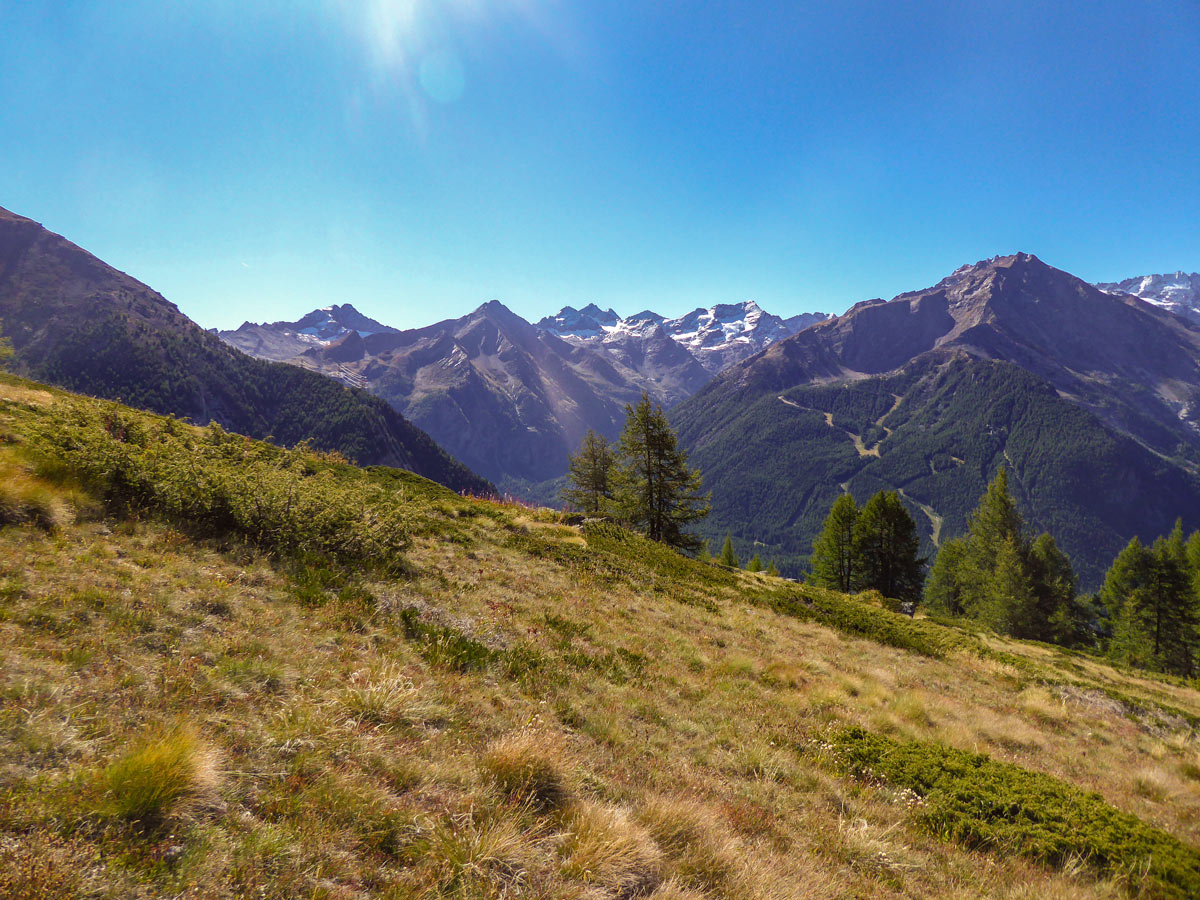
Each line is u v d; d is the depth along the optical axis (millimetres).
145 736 4027
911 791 8555
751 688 12352
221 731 4691
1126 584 65312
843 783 8664
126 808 3410
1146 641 57688
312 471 20094
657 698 10250
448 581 12867
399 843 4098
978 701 17625
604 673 10656
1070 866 6918
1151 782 12578
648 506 38812
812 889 5246
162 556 8023
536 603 13766
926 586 72688
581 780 5988
